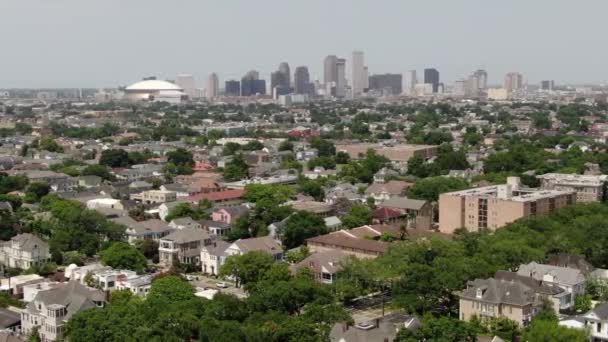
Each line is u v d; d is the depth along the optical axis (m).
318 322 189.12
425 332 177.75
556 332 180.50
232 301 199.12
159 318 185.50
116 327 178.25
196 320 186.12
